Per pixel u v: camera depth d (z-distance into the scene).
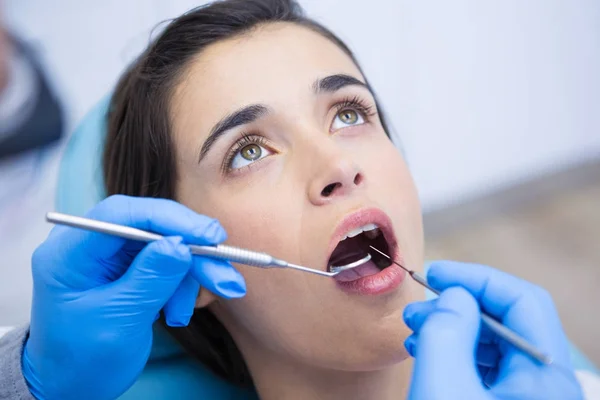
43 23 2.57
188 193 1.17
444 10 2.96
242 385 1.41
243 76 1.12
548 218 3.08
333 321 1.07
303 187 1.07
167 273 0.97
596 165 3.24
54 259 1.04
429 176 3.02
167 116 1.19
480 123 3.07
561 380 0.90
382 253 1.09
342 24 2.84
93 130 1.57
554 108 3.16
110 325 1.03
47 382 1.10
